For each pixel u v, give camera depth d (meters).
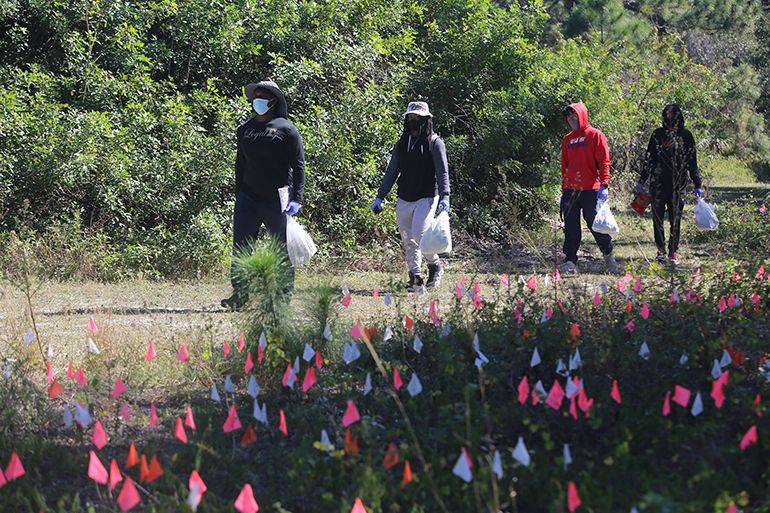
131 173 17.12
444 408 5.62
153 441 5.75
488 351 7.20
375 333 8.12
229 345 8.45
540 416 5.74
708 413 5.89
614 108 27.62
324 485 5.00
